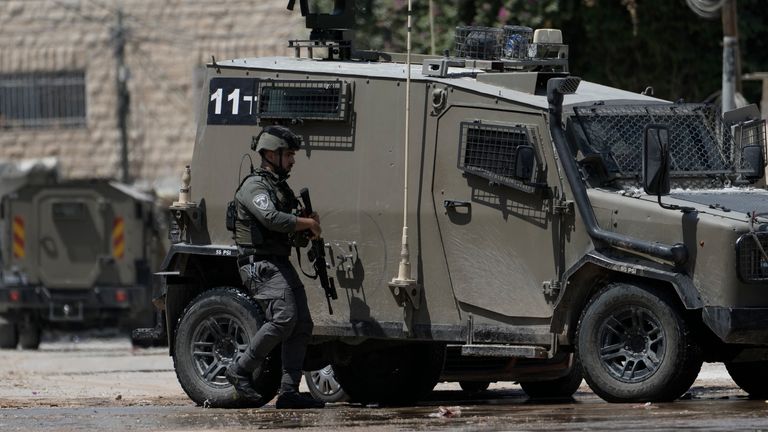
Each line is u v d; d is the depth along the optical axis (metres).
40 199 101.44
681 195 41.34
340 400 50.62
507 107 42.12
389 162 44.03
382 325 44.19
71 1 136.75
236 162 46.22
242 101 46.19
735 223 38.88
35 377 69.19
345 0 48.34
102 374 71.31
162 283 47.62
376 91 44.34
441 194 43.22
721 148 45.19
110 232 101.25
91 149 137.38
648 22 85.31
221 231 46.47
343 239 44.69
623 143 42.41
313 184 45.12
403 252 43.38
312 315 45.41
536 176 41.41
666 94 86.75
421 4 85.12
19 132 139.12
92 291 100.62
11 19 138.12
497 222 42.25
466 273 42.81
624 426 34.06
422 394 48.88
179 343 46.16
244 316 45.09
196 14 133.00
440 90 43.31
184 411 43.53
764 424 33.88
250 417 40.19
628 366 40.31
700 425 33.81
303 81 45.25
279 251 43.12
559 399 52.62
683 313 39.66
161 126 134.50
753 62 88.19
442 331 43.28
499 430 34.22
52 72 137.62
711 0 72.06
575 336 41.59
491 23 84.19
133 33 134.62
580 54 86.44
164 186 133.50
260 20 131.38
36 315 100.81
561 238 41.16
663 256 39.28
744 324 38.69
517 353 41.62
